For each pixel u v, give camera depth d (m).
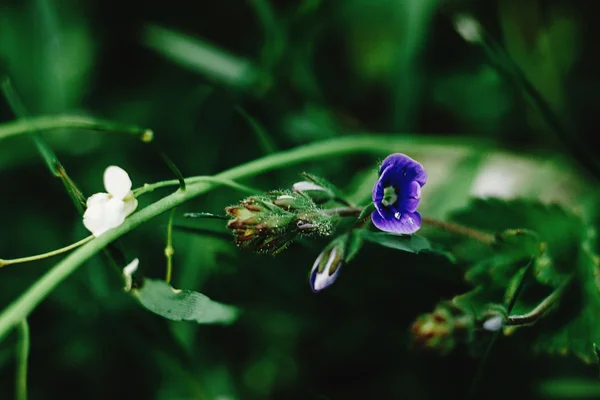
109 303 0.20
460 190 0.21
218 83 0.22
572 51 0.23
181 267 0.20
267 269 0.19
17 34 0.23
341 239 0.17
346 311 0.20
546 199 0.22
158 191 0.22
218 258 0.19
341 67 0.24
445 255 0.18
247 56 0.23
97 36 0.23
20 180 0.22
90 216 0.16
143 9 0.23
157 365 0.20
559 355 0.20
